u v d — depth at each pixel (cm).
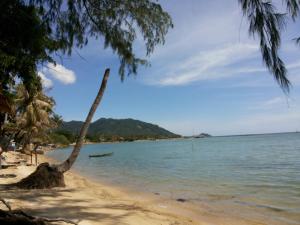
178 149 7888
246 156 4159
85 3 984
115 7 1030
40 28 898
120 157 5450
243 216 1065
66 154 6575
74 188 1522
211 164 3244
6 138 2052
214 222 985
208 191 1595
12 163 2712
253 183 1830
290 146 6206
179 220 966
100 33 1076
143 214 996
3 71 964
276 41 358
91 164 3975
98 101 1617
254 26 366
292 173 2230
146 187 1762
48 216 841
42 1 890
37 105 2528
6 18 845
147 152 6975
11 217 523
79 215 892
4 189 1330
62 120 4034
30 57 935
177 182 1969
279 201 1303
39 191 1323
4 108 687
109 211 992
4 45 880
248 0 369
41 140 3269
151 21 1072
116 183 1953
